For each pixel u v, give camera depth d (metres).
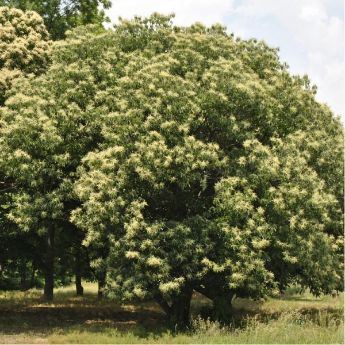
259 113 16.73
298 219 15.61
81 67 18.34
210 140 16.91
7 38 20.44
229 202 14.91
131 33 19.75
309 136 17.70
